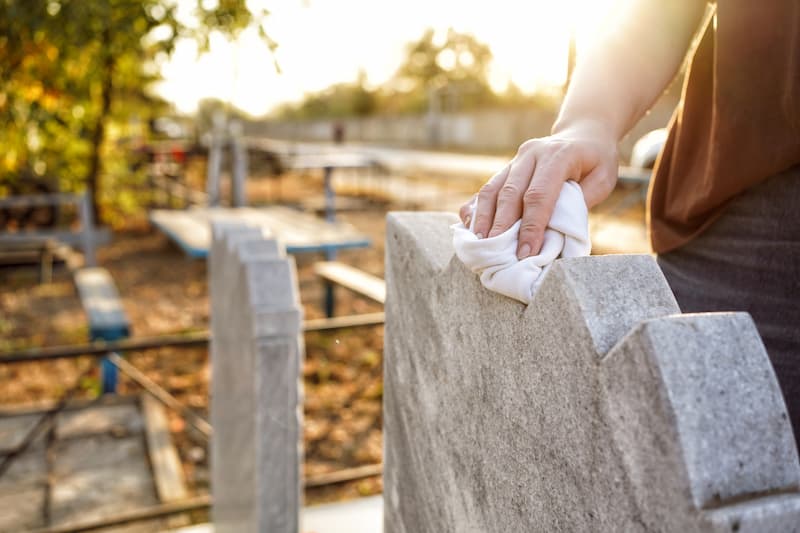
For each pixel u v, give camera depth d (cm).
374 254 1032
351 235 784
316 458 451
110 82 923
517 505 87
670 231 126
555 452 77
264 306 223
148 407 492
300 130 5569
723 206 115
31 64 524
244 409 243
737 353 62
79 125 795
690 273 120
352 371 581
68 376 554
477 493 98
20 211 992
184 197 1346
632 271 74
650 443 62
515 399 85
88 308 555
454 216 133
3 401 508
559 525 77
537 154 95
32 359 294
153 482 409
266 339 223
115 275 877
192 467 433
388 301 135
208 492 406
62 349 296
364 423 497
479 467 97
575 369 72
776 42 101
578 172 94
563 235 87
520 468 85
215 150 1201
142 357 596
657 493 61
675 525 59
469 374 99
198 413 498
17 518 371
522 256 85
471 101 4681
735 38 106
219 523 299
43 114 575
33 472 414
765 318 109
